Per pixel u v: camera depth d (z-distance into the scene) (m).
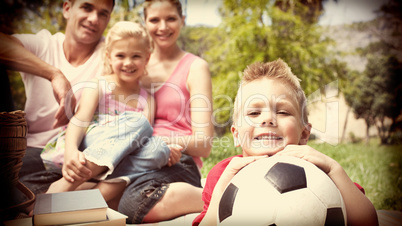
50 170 1.96
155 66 2.15
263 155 1.22
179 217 1.79
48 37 2.16
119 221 1.19
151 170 1.89
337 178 1.11
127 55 2.08
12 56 2.09
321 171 1.06
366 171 2.34
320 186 1.01
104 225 1.16
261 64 1.36
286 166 1.05
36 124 2.06
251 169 1.09
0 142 1.64
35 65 2.11
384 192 2.24
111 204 1.89
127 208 1.78
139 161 1.89
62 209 1.15
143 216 1.75
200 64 2.16
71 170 1.91
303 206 0.97
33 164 1.96
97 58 2.14
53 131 2.07
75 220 1.15
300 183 1.01
